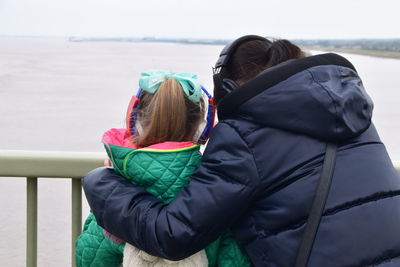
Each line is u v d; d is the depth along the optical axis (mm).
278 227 1366
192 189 1385
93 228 1646
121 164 1467
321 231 1326
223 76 1587
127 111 1556
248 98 1406
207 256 1508
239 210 1382
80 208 2051
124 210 1420
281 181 1375
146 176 1446
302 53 1580
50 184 6676
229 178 1378
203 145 1580
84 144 15102
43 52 169875
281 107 1373
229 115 1474
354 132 1379
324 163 1375
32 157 1981
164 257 1384
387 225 1357
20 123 19609
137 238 1402
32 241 2059
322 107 1343
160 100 1468
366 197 1364
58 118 21562
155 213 1390
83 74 62656
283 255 1339
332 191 1357
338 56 1487
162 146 1463
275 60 1545
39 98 33156
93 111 24484
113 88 42031
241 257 1499
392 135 13477
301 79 1379
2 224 5574
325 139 1391
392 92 27203
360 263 1309
